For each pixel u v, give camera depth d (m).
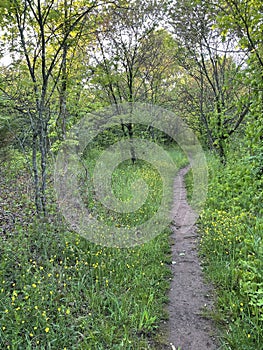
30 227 5.25
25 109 5.77
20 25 5.46
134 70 13.59
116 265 4.44
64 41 5.79
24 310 3.26
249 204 5.84
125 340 3.09
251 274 3.67
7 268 4.13
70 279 3.90
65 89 7.21
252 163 5.75
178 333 3.30
